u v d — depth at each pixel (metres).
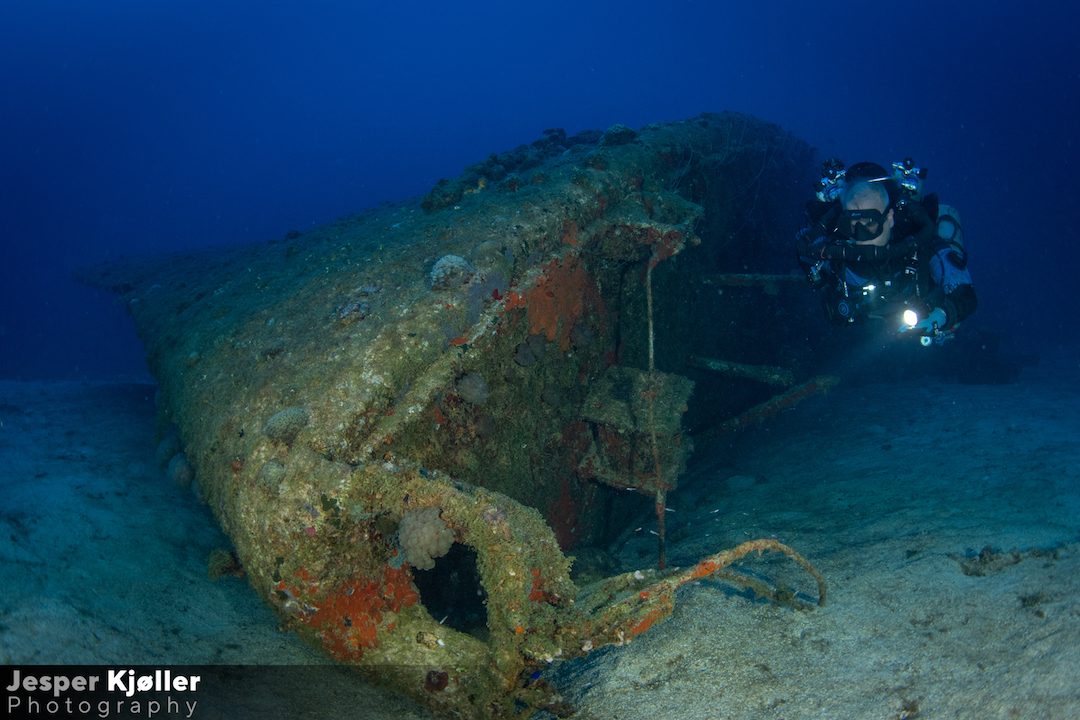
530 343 4.17
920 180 4.41
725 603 3.49
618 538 5.43
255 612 3.33
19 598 2.82
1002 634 2.88
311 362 3.28
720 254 7.32
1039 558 3.52
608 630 2.58
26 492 4.30
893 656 2.85
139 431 6.48
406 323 3.36
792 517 5.15
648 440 4.57
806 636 3.09
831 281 4.89
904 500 5.02
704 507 6.10
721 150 7.22
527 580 2.63
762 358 8.50
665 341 6.06
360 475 2.69
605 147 5.62
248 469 2.88
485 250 3.86
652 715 2.64
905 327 4.30
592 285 4.90
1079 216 52.91
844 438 7.82
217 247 11.20
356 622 2.76
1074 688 2.41
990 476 5.26
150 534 3.98
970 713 2.39
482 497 2.76
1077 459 5.40
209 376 3.80
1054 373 11.70
